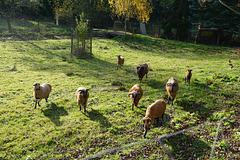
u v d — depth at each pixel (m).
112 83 16.64
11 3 41.72
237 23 40.38
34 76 18.38
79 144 8.76
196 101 12.74
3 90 14.45
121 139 9.05
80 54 28.62
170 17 46.59
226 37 42.16
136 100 11.52
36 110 11.77
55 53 29.19
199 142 8.62
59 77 18.44
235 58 27.56
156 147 8.45
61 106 12.39
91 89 15.54
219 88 14.63
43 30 47.19
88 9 55.47
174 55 31.05
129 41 40.97
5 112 11.27
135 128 9.93
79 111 11.81
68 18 58.00
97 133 9.54
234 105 11.91
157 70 21.53
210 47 36.59
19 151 8.17
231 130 9.17
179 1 45.53
